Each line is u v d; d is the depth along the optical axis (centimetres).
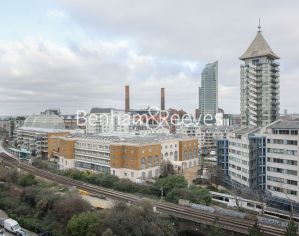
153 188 11988
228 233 7806
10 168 15550
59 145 19812
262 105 19938
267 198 11094
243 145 12662
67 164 17700
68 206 9206
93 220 8119
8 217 10219
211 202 10900
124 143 15162
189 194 10462
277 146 11631
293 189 11062
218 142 14875
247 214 8900
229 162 14250
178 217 8756
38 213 9912
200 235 8656
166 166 15738
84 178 14212
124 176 15088
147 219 8331
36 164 17838
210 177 14762
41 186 12200
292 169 11100
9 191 12050
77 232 8038
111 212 8475
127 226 8081
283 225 8031
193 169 17888
